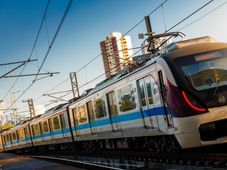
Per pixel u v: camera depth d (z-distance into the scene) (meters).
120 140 18.06
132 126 15.01
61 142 28.03
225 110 10.95
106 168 12.78
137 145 16.30
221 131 10.95
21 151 46.78
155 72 12.35
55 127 28.73
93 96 19.33
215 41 12.44
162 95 12.16
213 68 11.38
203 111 10.90
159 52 13.06
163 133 12.46
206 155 10.80
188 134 11.06
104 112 18.00
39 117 33.88
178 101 11.22
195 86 11.16
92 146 22.89
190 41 12.31
